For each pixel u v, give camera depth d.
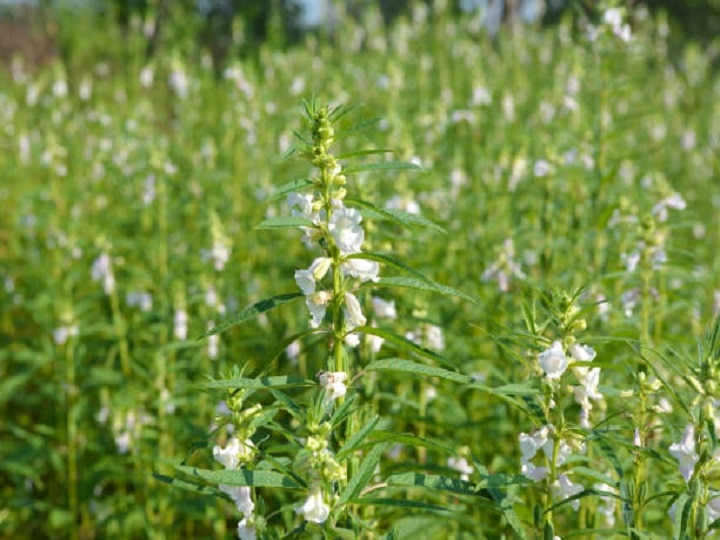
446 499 1.41
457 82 3.34
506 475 1.00
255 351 1.96
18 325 2.60
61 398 1.89
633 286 1.59
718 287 2.10
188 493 1.64
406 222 1.00
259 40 7.35
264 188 2.47
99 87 4.35
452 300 1.85
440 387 1.46
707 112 4.24
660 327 1.66
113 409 1.76
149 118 3.55
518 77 3.68
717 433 0.94
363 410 1.22
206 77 3.69
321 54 4.32
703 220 2.86
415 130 2.71
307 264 2.13
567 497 1.04
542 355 1.00
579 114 2.35
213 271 1.98
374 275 1.01
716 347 0.96
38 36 7.47
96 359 2.16
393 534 1.03
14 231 2.92
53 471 2.01
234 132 2.85
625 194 1.84
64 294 2.12
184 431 1.66
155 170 2.26
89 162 3.16
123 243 2.14
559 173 1.88
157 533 1.65
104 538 1.80
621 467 1.04
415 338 1.42
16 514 1.89
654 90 3.87
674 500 0.99
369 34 4.53
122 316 2.21
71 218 2.63
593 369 1.01
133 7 6.62
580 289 1.01
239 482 0.95
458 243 2.09
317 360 1.67
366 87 3.72
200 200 2.48
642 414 1.05
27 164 3.41
